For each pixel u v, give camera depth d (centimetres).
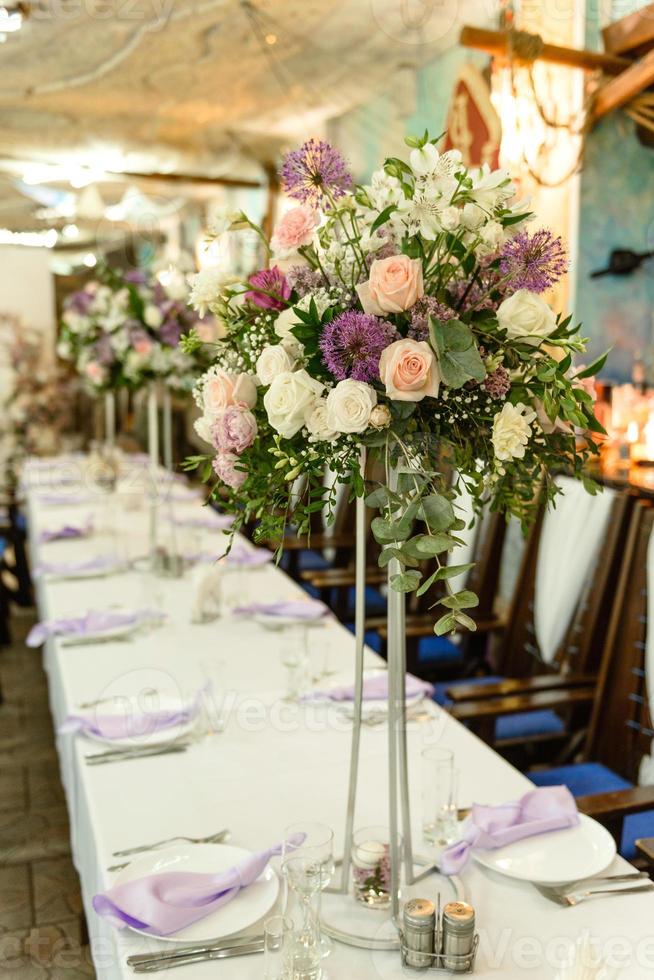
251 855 130
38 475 528
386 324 114
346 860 132
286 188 126
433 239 117
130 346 307
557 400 118
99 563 309
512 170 356
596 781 218
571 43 337
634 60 324
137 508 415
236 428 121
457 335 111
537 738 245
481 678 282
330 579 340
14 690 411
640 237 351
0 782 322
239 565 271
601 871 135
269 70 501
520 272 119
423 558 109
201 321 309
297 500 125
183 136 654
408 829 130
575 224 340
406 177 123
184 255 326
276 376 117
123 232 923
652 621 224
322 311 118
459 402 117
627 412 319
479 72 373
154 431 320
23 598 543
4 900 248
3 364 709
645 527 232
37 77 522
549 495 136
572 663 260
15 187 784
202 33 447
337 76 495
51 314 823
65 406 693
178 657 226
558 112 340
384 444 116
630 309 354
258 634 244
